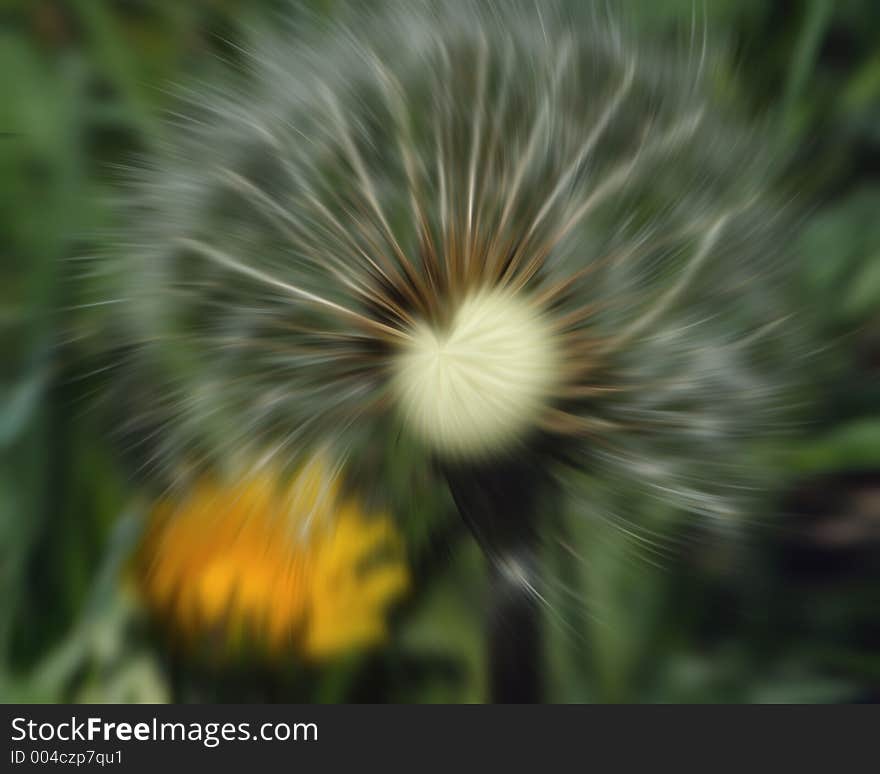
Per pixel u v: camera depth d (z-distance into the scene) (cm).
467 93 27
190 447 28
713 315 27
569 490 27
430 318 26
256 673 28
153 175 28
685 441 26
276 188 27
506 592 26
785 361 28
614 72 27
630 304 26
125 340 28
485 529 26
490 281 26
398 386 26
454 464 26
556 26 28
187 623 28
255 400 27
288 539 28
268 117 28
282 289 27
